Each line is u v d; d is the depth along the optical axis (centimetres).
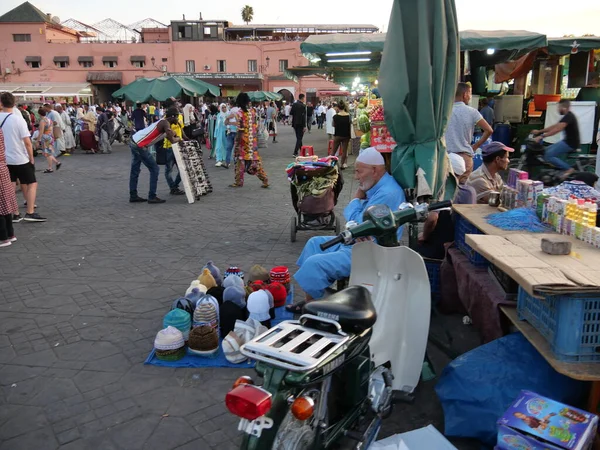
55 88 4816
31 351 404
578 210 328
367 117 772
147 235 751
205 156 1905
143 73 5812
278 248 678
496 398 284
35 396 343
